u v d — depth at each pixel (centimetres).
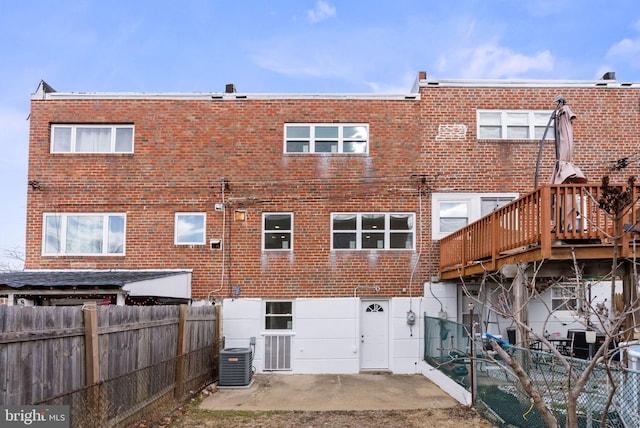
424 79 1460
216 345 1304
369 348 1402
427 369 1291
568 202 873
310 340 1383
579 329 1322
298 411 944
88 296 1184
